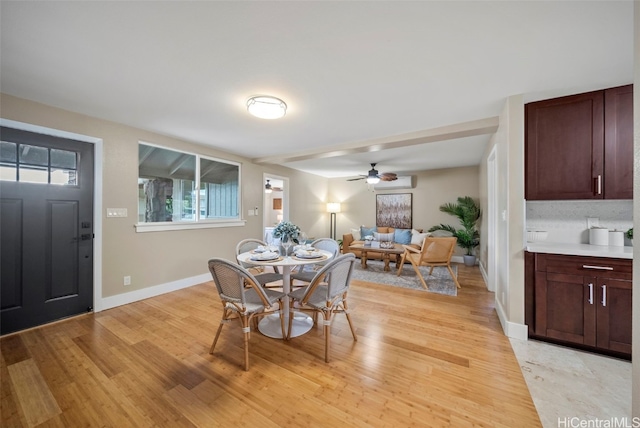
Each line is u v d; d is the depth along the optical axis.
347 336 2.32
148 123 2.94
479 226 5.27
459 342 2.20
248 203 4.67
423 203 6.27
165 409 1.47
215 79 1.96
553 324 2.14
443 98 2.28
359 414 1.44
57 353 2.02
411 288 3.74
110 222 2.90
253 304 2.00
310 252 2.72
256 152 4.29
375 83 2.02
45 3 1.23
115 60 1.72
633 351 0.87
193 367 1.85
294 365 1.89
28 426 1.35
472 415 1.43
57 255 2.57
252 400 1.54
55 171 2.55
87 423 1.37
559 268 2.11
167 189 3.52
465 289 3.69
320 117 2.72
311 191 6.76
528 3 1.24
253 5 1.26
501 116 2.58
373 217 6.91
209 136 3.41
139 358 1.96
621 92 2.04
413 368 1.85
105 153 2.85
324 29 1.42
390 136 3.34
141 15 1.32
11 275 2.33
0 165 2.26
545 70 1.83
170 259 3.49
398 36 1.48
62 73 1.88
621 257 1.90
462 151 4.30
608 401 1.52
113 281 2.93
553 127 2.25
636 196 0.86
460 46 1.57
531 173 2.32
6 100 2.21
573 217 2.51
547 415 1.42
